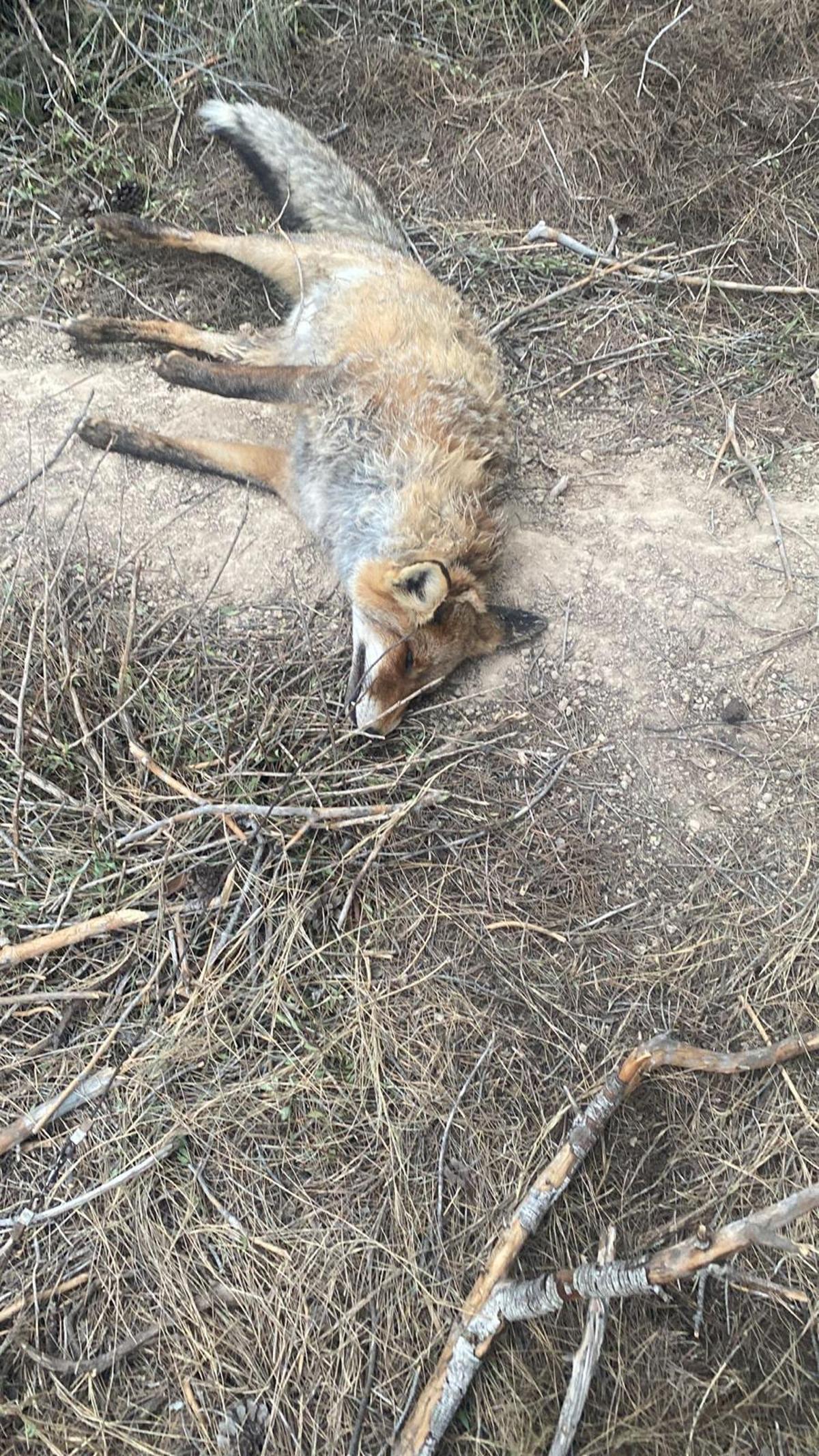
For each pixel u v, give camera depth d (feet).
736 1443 2.89
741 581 4.06
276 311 4.48
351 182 4.48
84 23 4.77
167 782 3.47
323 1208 3.07
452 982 3.39
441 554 3.65
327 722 3.66
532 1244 3.05
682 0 5.18
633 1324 3.01
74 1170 3.05
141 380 4.20
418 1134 3.17
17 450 3.99
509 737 3.79
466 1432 2.87
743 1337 3.02
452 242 4.70
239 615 3.86
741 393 4.47
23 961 3.25
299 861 3.44
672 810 3.72
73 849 3.37
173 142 4.74
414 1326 2.96
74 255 4.39
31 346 4.20
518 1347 2.96
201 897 3.38
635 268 4.70
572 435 4.35
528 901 3.54
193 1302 2.94
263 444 4.17
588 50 5.16
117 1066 3.15
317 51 5.02
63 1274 2.96
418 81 5.05
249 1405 2.87
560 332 4.56
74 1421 2.81
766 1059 3.20
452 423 3.77
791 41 5.12
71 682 3.51
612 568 4.07
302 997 3.29
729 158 4.95
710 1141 3.25
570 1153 3.06
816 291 4.68
